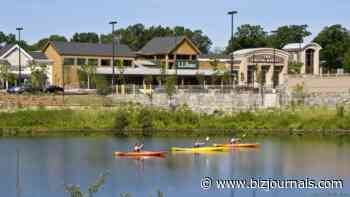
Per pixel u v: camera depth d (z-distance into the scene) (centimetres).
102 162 9038
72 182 7706
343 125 12500
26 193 7150
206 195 6938
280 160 9169
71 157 9425
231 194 7012
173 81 14275
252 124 12600
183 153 9888
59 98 13488
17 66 17600
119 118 12469
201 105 13500
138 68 18538
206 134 12200
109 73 17762
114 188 7356
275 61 19500
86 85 17462
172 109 13088
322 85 15750
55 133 12188
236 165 8800
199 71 19275
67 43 18850
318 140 11362
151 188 7338
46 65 17525
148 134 12150
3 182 7712
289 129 12469
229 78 17862
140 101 13788
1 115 12512
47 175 8106
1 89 16525
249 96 13600
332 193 7019
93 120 12606
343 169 8425
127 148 10256
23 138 11450
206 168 8569
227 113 13175
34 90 15038
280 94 13862
